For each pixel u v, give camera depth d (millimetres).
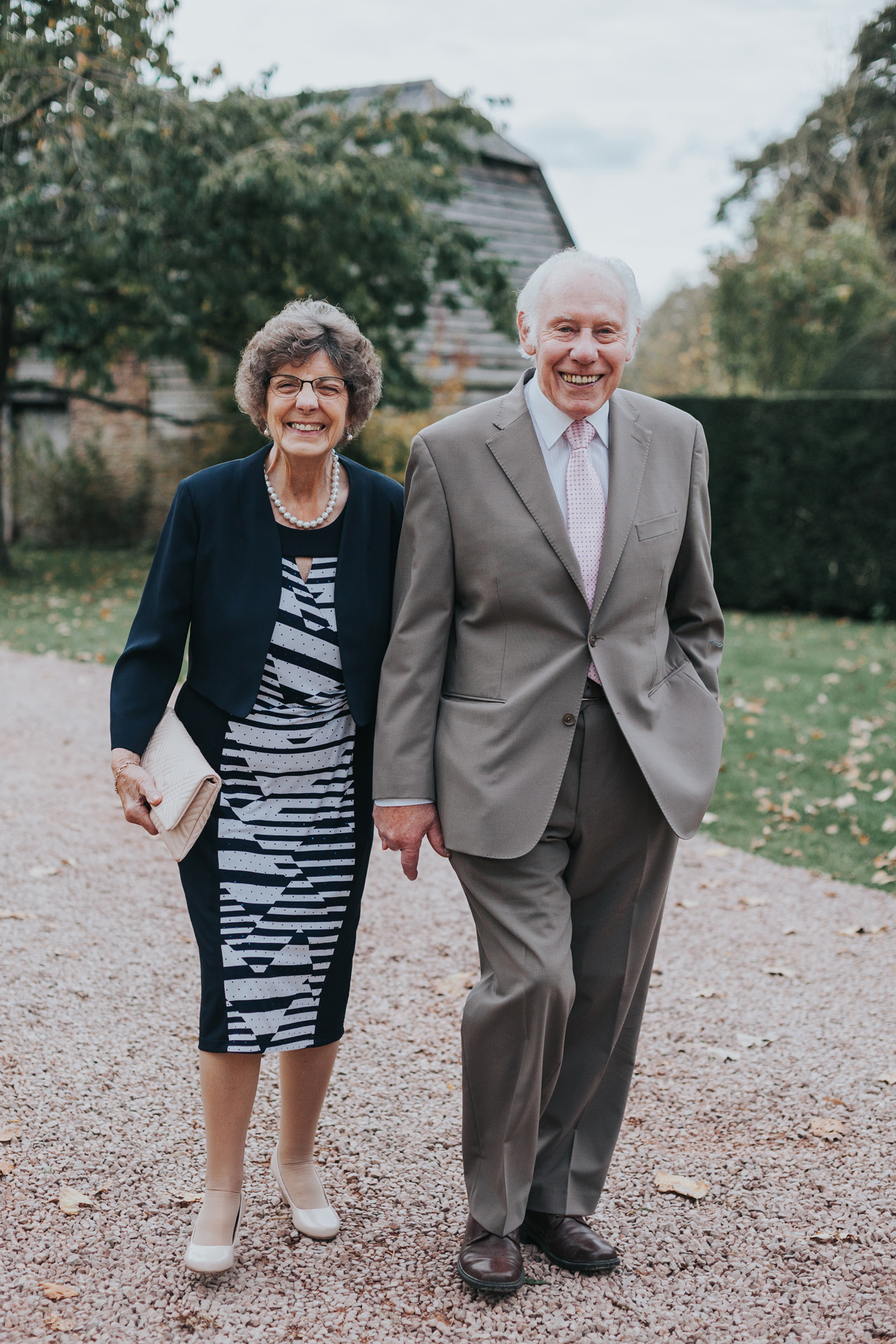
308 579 2299
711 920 4297
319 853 2322
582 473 2242
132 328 14312
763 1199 2572
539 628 2215
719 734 2320
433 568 2248
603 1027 2338
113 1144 2723
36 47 11820
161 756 2223
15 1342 2051
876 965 3885
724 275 16953
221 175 11570
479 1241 2268
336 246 12750
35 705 7727
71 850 4895
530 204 19078
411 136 13383
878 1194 2588
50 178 11688
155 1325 2119
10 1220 2418
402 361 15070
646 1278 2301
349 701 2312
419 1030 3369
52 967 3705
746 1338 2123
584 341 2115
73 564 15992
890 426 11211
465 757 2225
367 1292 2230
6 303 13734
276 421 2211
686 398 12367
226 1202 2299
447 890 4605
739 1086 3090
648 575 2238
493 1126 2244
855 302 16469
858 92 23922
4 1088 2955
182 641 2344
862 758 6340
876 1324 2156
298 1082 2396
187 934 4043
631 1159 2734
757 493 12055
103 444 18484
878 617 11500
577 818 2234
